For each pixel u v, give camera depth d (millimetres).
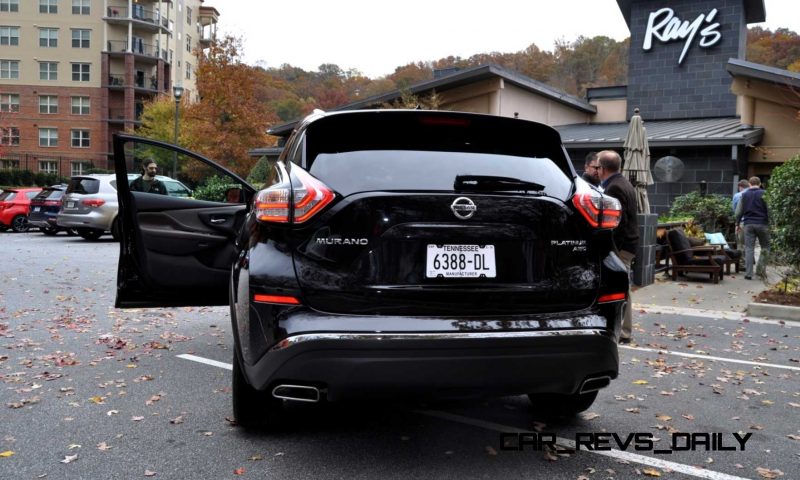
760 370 5410
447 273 2961
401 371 2822
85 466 3260
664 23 21578
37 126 57438
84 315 7414
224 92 31781
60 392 4531
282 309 2889
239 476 3146
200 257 4676
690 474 3254
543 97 21891
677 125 19984
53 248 15398
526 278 3070
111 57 58125
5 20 56688
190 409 4168
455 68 24828
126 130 56812
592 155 7051
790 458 3479
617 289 3230
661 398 4562
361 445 3561
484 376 2898
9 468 3232
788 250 8766
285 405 4270
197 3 73125
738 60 17594
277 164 3709
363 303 2895
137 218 4395
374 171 3062
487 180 3066
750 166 18312
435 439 3674
